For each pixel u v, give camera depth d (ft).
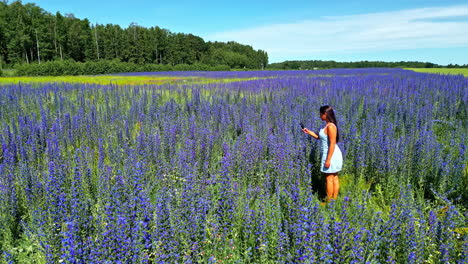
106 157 24.53
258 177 20.40
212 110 35.81
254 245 13.17
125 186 15.94
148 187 18.22
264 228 12.87
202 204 13.91
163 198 14.49
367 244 11.93
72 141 26.94
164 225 12.44
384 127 29.37
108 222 12.34
